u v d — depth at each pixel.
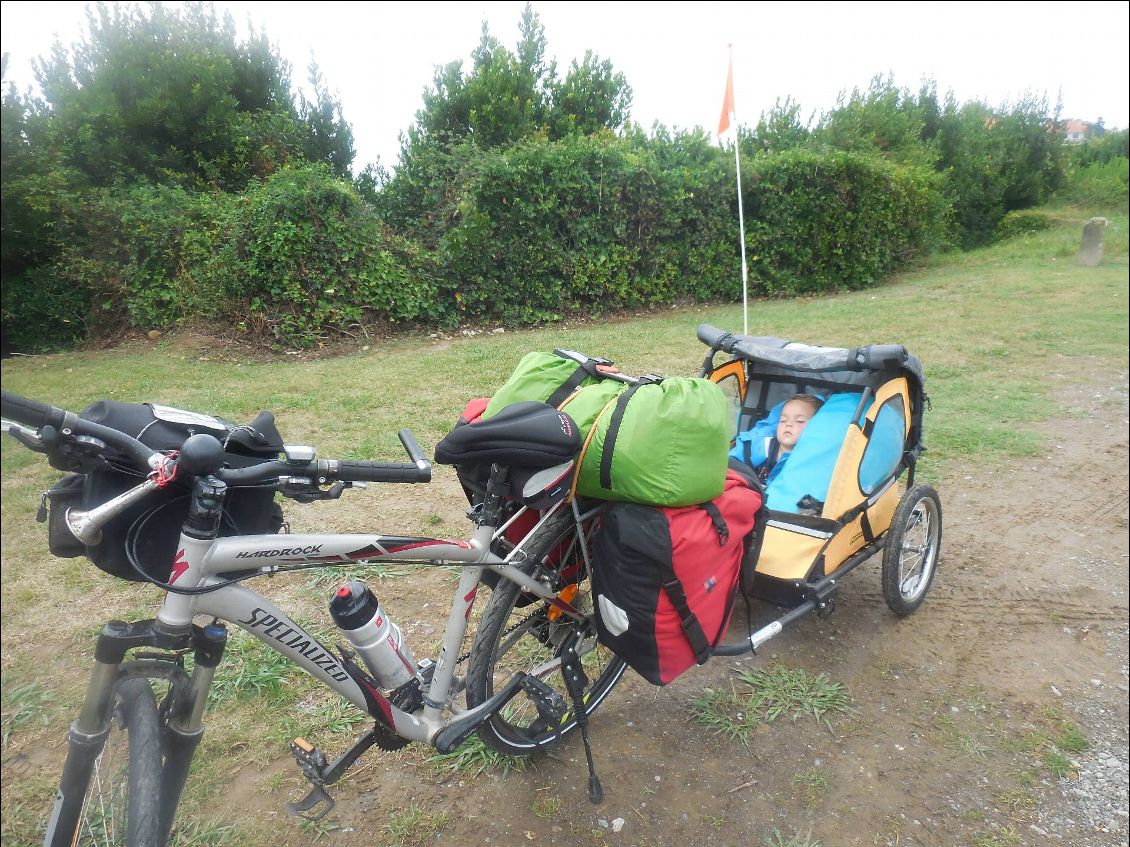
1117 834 2.77
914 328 10.81
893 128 20.06
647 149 13.53
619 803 2.81
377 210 12.34
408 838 2.62
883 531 3.86
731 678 3.52
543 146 12.05
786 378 4.28
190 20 12.69
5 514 4.79
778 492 3.69
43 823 2.60
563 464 2.49
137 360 9.41
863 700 3.42
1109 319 10.95
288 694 3.23
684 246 13.52
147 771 1.87
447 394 7.59
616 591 2.55
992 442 6.49
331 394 7.60
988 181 23.33
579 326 12.10
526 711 3.11
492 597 2.69
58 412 1.69
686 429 2.52
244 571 2.03
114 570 1.93
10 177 10.50
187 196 10.91
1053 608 4.19
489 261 11.67
